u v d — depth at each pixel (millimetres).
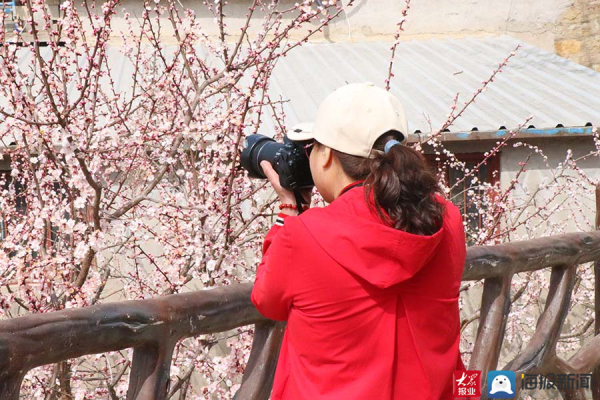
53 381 4152
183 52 4445
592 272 6957
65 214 5230
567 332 7492
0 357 1282
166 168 4211
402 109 1662
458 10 10516
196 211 4078
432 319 1594
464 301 7008
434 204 1519
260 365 1990
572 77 8938
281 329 2014
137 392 1652
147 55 7430
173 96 4590
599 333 3570
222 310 1814
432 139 6648
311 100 7848
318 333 1547
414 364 1563
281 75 8641
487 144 7543
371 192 1534
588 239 3174
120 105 6508
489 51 9859
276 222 1811
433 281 1599
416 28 10453
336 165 1646
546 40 10516
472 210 7547
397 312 1556
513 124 7258
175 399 6125
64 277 4215
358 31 10320
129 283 5090
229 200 4086
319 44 10016
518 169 7555
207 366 4273
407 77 8727
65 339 1416
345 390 1532
